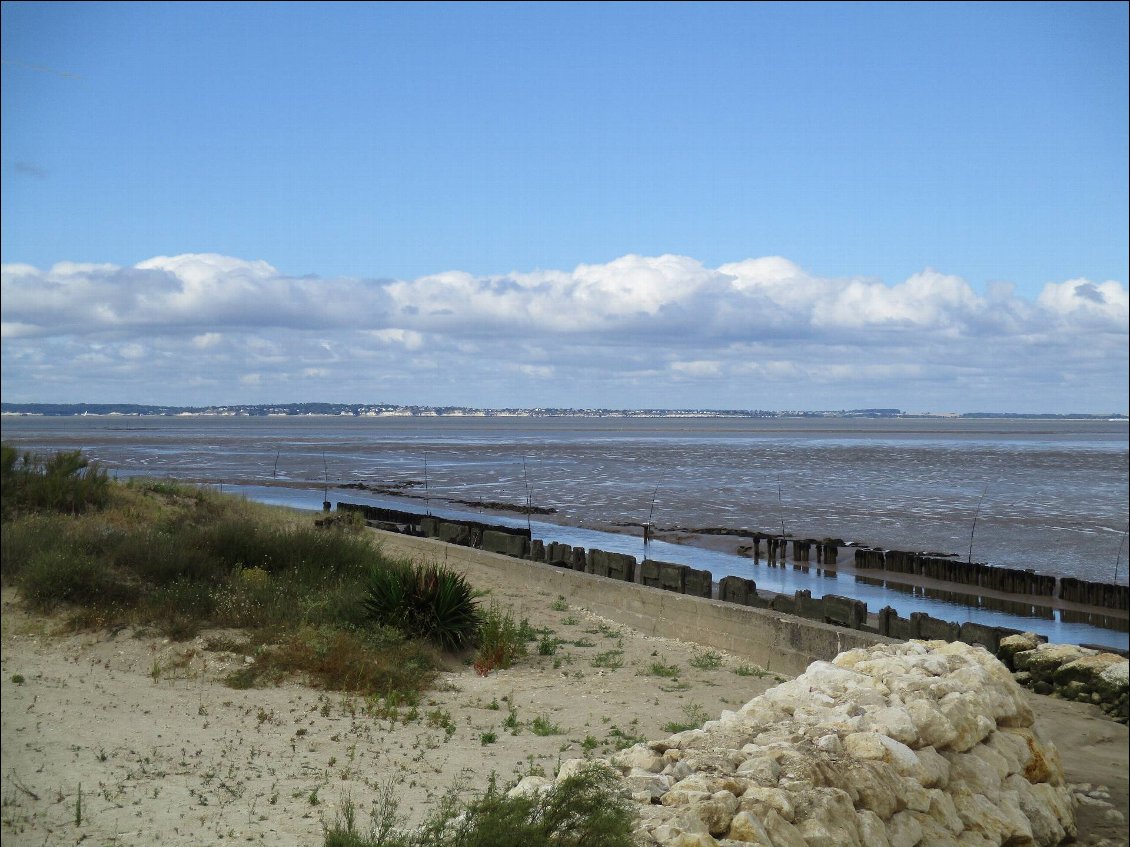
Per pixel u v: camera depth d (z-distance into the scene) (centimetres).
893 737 683
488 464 7544
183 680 1095
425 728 962
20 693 993
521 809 523
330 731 925
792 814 557
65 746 830
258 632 1279
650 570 2028
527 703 1084
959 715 725
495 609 1584
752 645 1333
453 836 534
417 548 2203
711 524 3859
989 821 675
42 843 625
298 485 5319
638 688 1164
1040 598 2480
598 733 956
